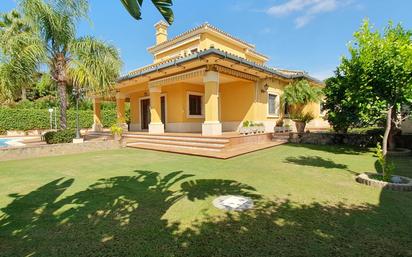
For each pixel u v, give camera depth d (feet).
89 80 33.27
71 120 76.07
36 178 18.53
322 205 12.16
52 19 30.86
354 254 7.88
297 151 31.35
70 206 12.50
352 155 27.91
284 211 11.46
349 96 18.33
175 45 50.96
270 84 45.83
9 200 13.51
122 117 53.42
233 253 8.04
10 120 66.95
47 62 31.94
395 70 15.51
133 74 41.42
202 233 9.43
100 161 25.84
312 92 43.88
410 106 22.12
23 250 8.43
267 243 8.61
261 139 38.99
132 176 18.85
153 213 11.47
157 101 42.91
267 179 17.39
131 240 8.98
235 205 12.32
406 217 10.62
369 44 17.29
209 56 29.60
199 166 22.38
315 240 8.77
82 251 8.30
